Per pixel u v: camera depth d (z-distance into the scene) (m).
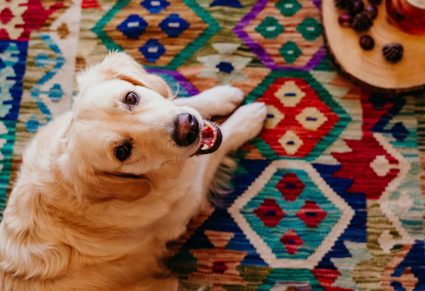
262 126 2.17
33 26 2.36
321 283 2.03
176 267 2.11
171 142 1.53
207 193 2.14
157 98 1.61
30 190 1.69
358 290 2.01
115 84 1.58
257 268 2.07
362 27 2.03
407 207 2.05
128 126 1.51
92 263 1.74
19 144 2.25
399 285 2.00
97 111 1.51
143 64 2.29
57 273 1.67
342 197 2.09
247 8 2.29
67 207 1.65
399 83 2.03
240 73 2.24
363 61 2.05
